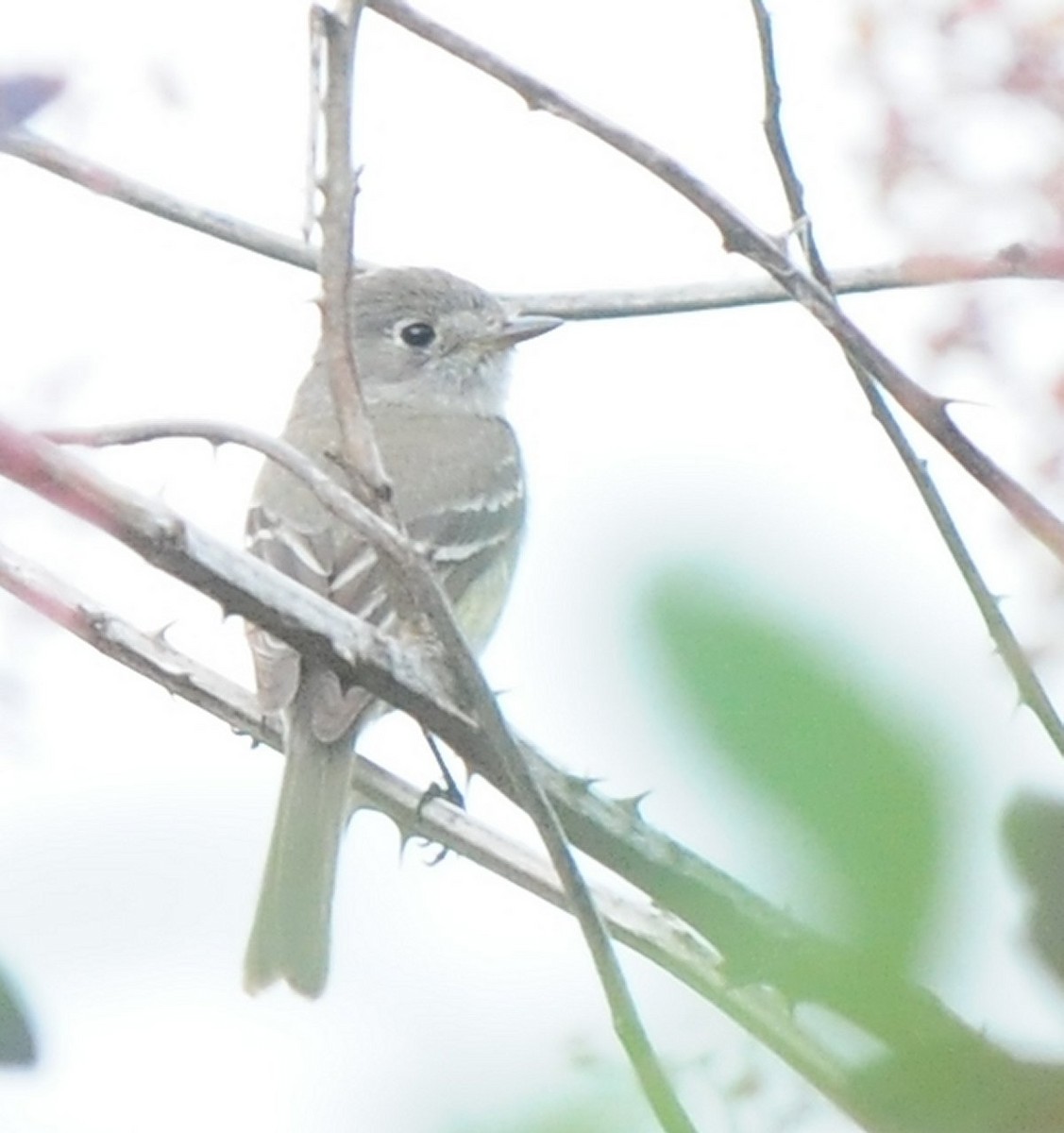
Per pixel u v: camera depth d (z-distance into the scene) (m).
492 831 6.65
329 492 5.07
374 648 5.88
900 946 2.41
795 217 6.43
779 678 2.40
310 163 6.68
